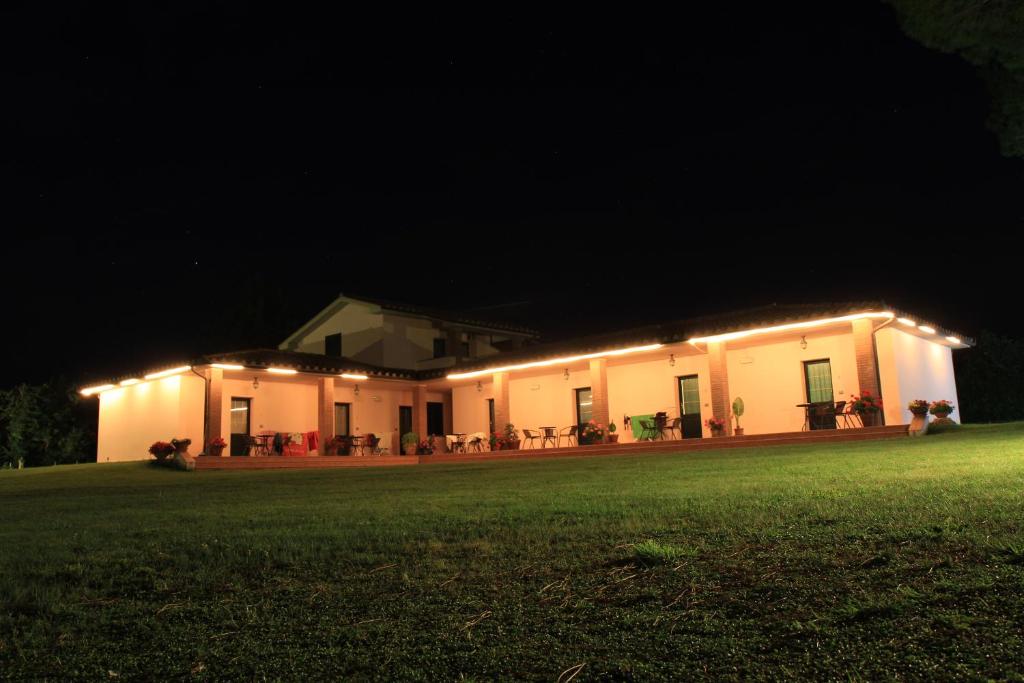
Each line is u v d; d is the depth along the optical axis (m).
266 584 3.96
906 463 8.08
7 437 26.36
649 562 3.75
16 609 3.71
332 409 22.58
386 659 2.74
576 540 4.48
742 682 2.33
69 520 7.07
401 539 4.93
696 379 20.25
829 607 2.88
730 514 4.94
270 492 9.79
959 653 2.39
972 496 4.94
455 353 27.94
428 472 13.13
